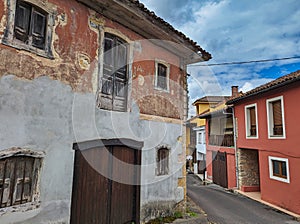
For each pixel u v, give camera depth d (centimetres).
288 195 863
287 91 880
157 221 546
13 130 328
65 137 392
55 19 398
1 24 331
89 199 433
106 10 471
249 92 1070
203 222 595
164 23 537
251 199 1036
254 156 1241
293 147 845
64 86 398
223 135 1423
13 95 332
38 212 349
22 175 348
